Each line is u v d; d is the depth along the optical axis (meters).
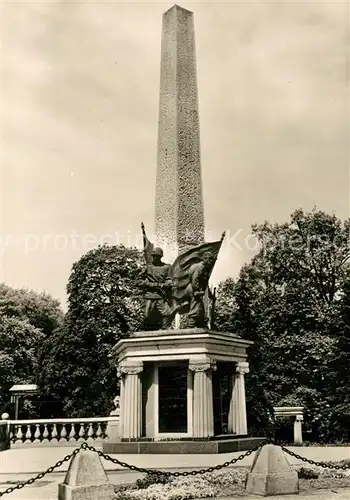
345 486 10.91
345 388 24.67
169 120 21.91
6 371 44.19
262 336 29.12
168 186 21.27
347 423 24.55
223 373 18.62
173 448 16.38
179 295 19.02
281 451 10.41
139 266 42.47
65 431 21.52
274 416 25.47
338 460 15.20
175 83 22.11
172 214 20.95
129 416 17.22
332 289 37.19
